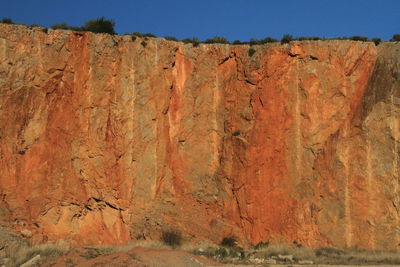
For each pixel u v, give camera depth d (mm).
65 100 34938
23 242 30234
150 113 36500
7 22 35875
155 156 36094
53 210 32875
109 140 35062
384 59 37562
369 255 31891
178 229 34375
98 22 37750
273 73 37875
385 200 35156
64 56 35438
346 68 37688
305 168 36344
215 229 35406
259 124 37188
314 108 37156
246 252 32594
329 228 35094
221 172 37250
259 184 36156
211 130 38219
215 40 40750
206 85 38781
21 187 32844
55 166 33719
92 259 26578
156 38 38219
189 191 36719
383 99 36625
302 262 29812
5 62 34344
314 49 37969
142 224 34031
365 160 35938
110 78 35938
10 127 33594
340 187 35688
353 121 36844
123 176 34844
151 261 25703
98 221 33469
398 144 35844
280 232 35312
